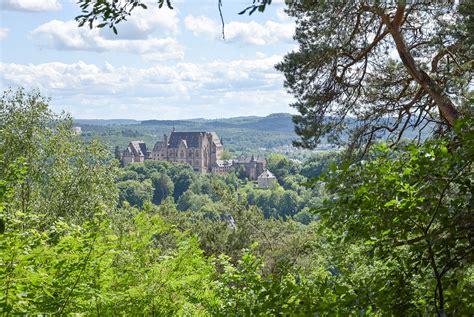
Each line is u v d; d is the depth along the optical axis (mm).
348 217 4426
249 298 5883
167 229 8133
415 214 4316
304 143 17078
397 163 4480
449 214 4203
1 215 6031
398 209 4324
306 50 16328
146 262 7766
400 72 17891
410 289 4281
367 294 4168
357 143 17281
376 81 17922
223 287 7227
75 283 6082
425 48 17062
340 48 16703
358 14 16203
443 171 4277
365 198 4348
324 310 4145
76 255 6070
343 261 7262
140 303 7375
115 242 7535
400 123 17594
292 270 5324
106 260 6473
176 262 7738
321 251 12492
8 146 27875
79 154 29281
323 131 16922
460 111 14438
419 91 17234
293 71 16703
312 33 16547
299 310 4309
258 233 29531
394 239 4449
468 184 4215
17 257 5453
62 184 28500
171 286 7641
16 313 5465
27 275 5527
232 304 6016
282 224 31391
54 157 28672
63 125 29219
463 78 15070
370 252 4512
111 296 6934
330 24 16188
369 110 17844
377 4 14367
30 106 28750
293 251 20734
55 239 6723
